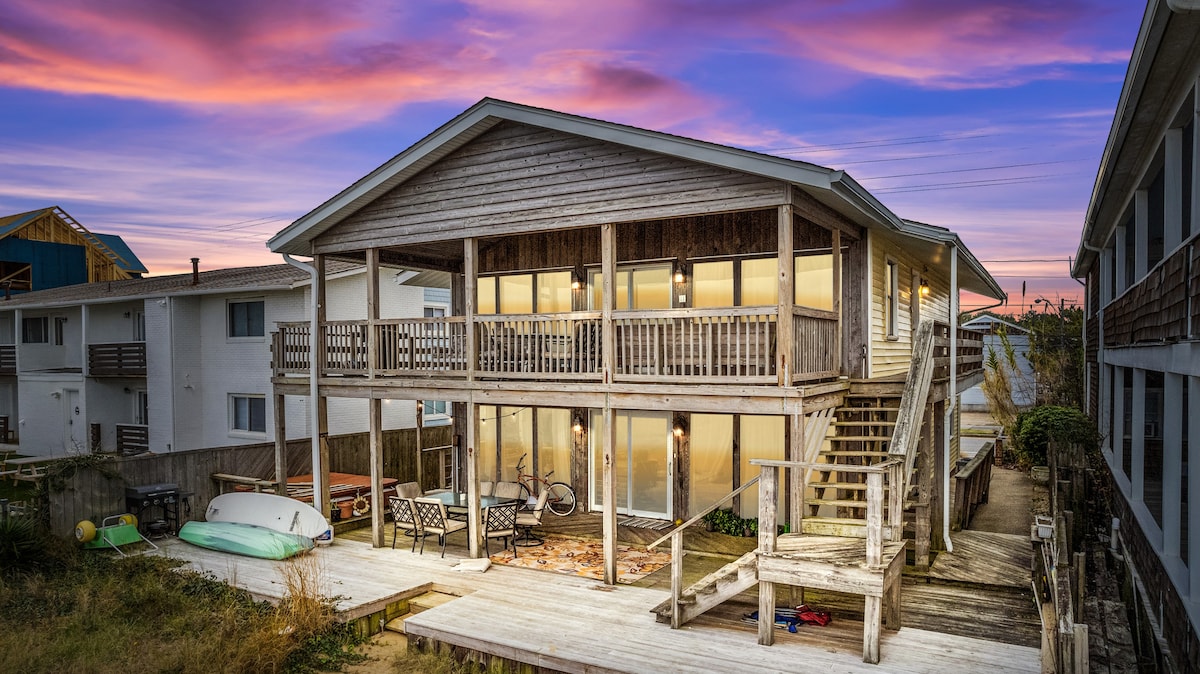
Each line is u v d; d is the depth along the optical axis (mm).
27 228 36000
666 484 12820
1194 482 5746
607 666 7551
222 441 20766
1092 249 13695
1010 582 9789
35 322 27688
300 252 14461
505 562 11789
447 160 12336
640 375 10516
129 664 8281
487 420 14859
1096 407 16672
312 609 9344
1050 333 25047
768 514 8086
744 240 12211
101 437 23328
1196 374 5562
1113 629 8109
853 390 11609
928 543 10484
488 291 14914
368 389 13117
